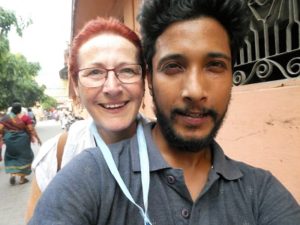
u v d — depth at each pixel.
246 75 0.75
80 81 0.45
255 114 0.67
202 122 0.30
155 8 0.31
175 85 0.30
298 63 0.61
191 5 0.30
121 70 0.44
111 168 0.29
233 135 0.74
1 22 3.57
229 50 0.32
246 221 0.30
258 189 0.32
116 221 0.28
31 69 6.56
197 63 0.30
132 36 0.46
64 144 0.48
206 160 0.34
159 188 0.30
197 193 0.31
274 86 0.63
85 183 0.29
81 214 0.27
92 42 0.44
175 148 0.32
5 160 1.88
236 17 0.32
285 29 0.66
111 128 0.44
